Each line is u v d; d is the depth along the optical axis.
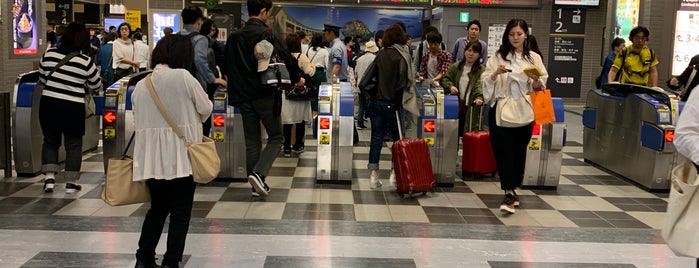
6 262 4.26
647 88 7.21
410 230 5.26
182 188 3.91
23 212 5.55
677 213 2.91
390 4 15.34
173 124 3.79
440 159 7.00
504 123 5.67
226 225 5.26
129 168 3.85
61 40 6.17
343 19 15.48
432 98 7.03
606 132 8.19
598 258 4.64
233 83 6.09
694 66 7.88
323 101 6.98
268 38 6.02
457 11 15.65
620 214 6.01
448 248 4.80
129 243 4.73
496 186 7.15
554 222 5.67
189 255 4.47
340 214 5.74
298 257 4.50
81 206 5.80
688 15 10.33
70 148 6.25
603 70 10.51
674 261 4.60
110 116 6.61
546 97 5.60
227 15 13.99
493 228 5.40
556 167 7.00
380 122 6.77
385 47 6.66
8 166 6.89
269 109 6.09
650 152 6.96
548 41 16.33
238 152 6.91
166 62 3.88
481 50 7.60
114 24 23.58
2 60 11.45
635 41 8.33
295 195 6.45
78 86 6.12
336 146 6.94
